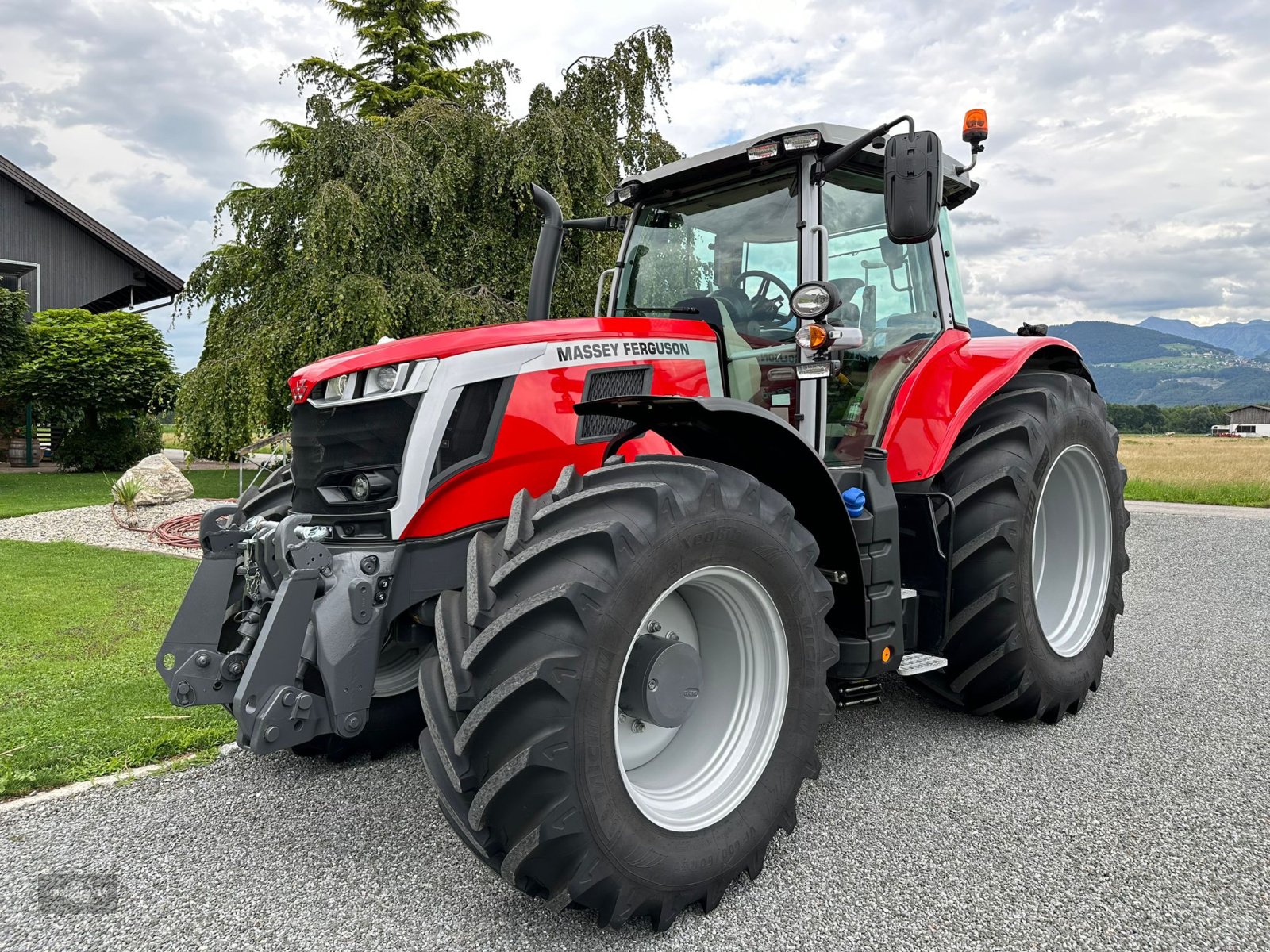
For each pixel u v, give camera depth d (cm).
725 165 303
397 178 989
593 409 226
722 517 204
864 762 283
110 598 539
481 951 182
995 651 298
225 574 264
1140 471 1675
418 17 2056
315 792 265
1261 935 184
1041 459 308
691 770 216
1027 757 286
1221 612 503
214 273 1158
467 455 244
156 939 185
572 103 1164
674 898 191
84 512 965
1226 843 225
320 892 206
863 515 261
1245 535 807
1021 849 223
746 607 219
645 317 310
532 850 176
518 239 1119
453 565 244
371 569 232
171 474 982
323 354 972
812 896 204
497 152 1080
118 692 359
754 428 224
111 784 270
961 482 306
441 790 190
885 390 309
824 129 278
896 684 372
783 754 218
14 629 461
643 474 206
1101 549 349
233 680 244
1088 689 330
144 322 1795
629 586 186
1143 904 197
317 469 251
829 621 262
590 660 179
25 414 1869
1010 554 295
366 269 1007
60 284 2242
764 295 295
